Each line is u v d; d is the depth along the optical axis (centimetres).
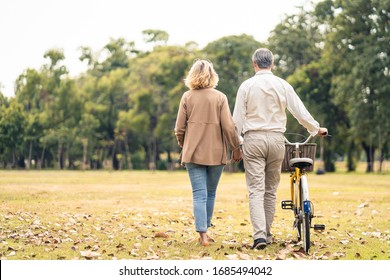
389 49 6081
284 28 7531
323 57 6931
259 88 801
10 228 968
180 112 825
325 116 7000
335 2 6831
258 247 789
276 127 802
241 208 1398
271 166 818
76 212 1237
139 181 3114
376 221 1126
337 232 971
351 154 7075
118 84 9044
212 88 828
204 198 823
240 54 7838
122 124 8488
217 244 840
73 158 9631
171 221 1115
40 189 2036
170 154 9075
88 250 794
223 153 823
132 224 1058
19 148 9206
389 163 8550
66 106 8956
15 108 8975
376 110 6234
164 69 8419
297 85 7175
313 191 2100
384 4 6003
